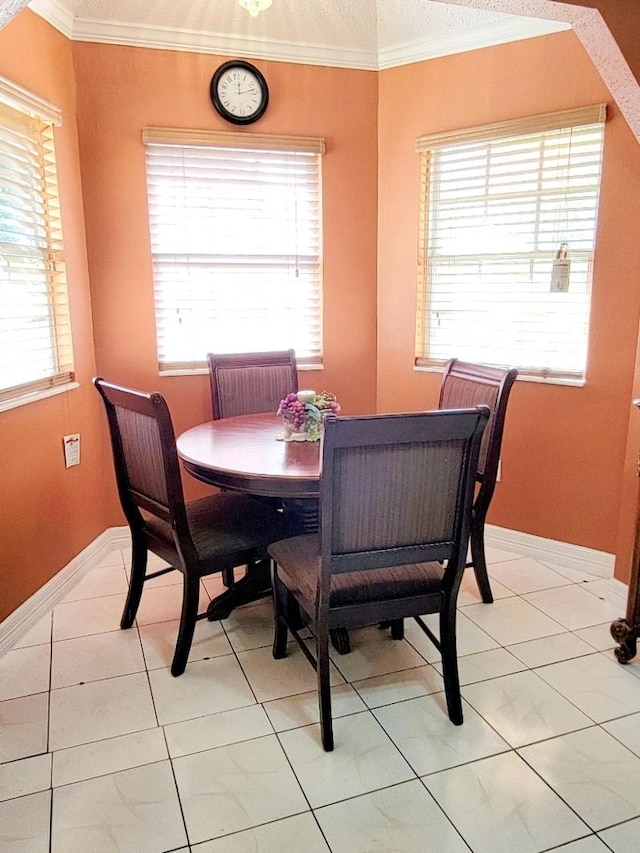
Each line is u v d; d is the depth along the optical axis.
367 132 3.35
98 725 1.96
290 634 2.48
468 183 3.14
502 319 3.15
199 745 1.88
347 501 1.72
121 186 3.04
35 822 1.61
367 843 1.54
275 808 1.65
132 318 3.17
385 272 3.48
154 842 1.55
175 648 2.29
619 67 2.14
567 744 1.87
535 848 1.53
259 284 3.38
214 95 3.05
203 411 3.38
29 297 2.61
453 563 1.88
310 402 2.51
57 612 2.66
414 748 1.86
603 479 2.89
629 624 2.21
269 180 3.28
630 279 2.69
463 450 1.78
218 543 2.23
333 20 3.07
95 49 2.89
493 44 2.92
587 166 2.78
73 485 2.92
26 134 2.56
